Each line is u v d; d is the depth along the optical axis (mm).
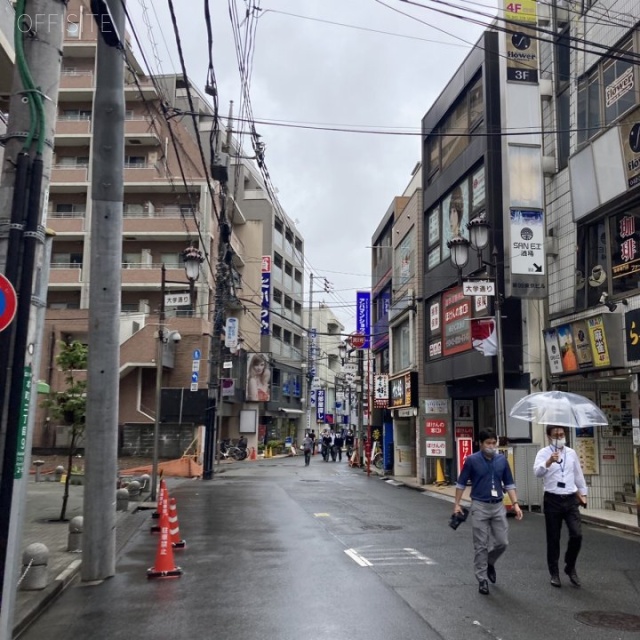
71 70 39812
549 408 8312
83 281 36500
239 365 43125
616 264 12906
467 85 18938
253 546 10133
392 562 8828
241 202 49750
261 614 6383
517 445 14523
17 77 5285
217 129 15891
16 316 4758
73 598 7184
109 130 8602
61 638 5816
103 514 8180
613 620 6090
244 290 46750
